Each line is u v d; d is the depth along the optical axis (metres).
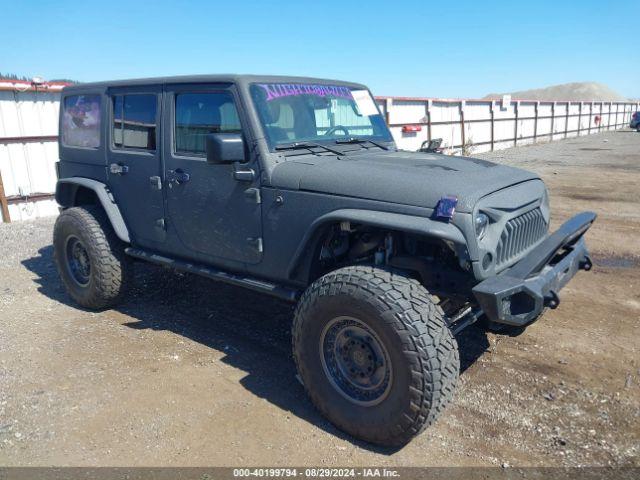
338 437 3.21
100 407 3.53
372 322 2.94
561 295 5.39
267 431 3.27
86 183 5.01
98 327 4.83
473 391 3.68
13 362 4.16
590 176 14.57
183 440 3.18
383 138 4.64
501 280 2.93
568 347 4.27
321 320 3.18
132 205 4.71
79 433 3.26
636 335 4.45
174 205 4.28
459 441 3.16
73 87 5.29
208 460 3.01
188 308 5.25
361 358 3.09
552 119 33.72
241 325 4.86
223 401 3.59
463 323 3.51
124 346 4.43
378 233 3.51
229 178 3.81
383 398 2.99
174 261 4.51
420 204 3.03
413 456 3.03
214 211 3.97
